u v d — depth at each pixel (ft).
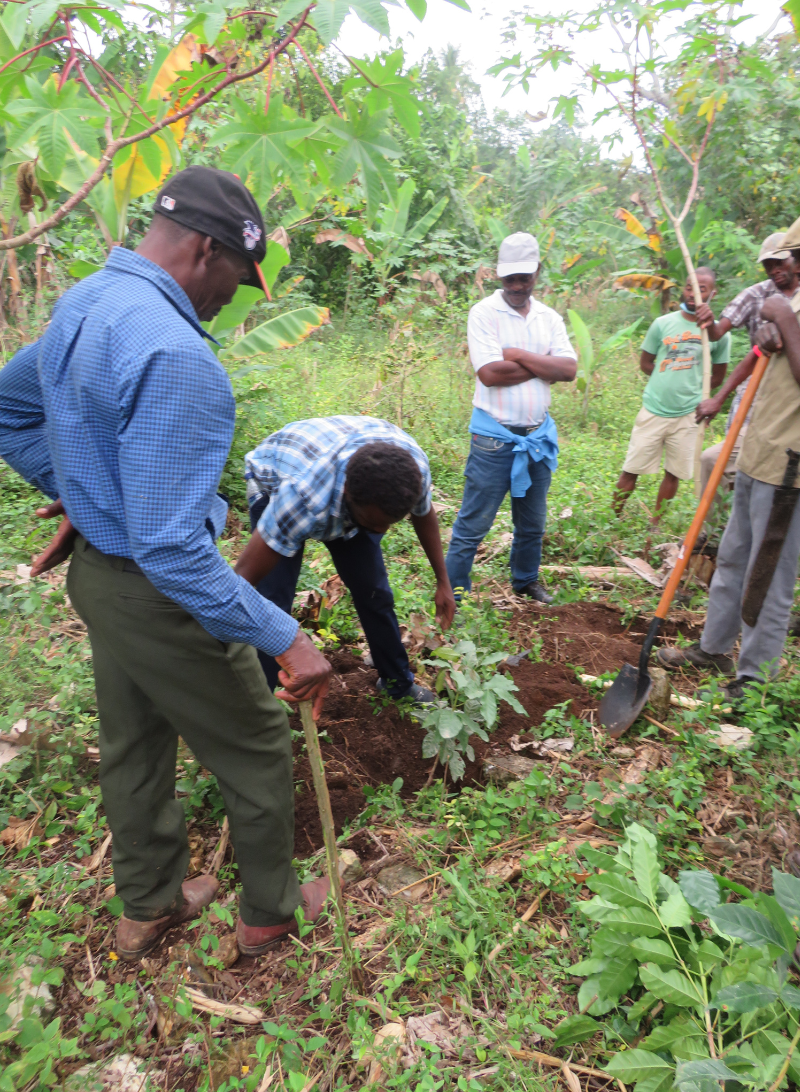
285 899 6.79
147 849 6.56
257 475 8.57
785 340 9.38
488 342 12.30
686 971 5.88
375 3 5.89
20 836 7.92
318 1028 6.27
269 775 6.26
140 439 4.84
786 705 10.25
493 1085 5.74
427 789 8.86
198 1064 5.98
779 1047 5.32
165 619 5.56
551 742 9.73
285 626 5.57
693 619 13.16
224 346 17.25
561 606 13.42
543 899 7.54
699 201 28.73
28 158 10.51
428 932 6.87
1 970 6.29
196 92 8.34
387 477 7.33
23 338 17.25
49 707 9.41
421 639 10.41
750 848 7.99
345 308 35.78
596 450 20.95
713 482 10.00
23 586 10.84
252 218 5.55
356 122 7.72
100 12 6.77
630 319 35.96
